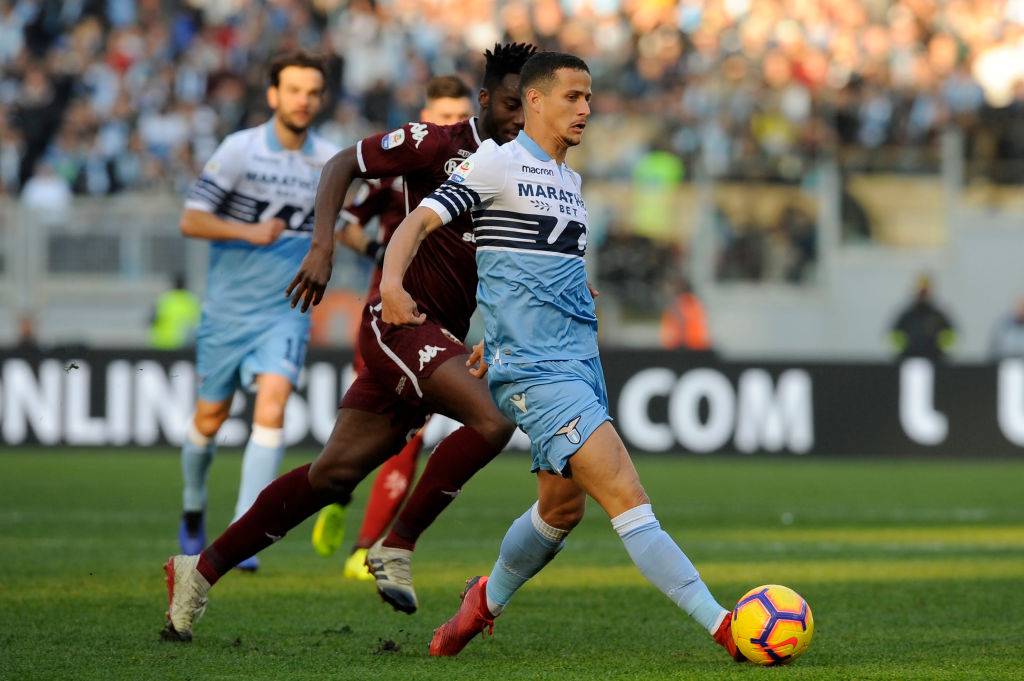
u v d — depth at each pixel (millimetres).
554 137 14117
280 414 22250
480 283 14227
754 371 49938
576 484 14258
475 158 13938
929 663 14641
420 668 14281
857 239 63438
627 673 13945
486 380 15352
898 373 50375
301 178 22906
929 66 74875
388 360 15531
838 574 23062
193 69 70562
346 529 30266
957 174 64375
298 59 22516
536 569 14781
